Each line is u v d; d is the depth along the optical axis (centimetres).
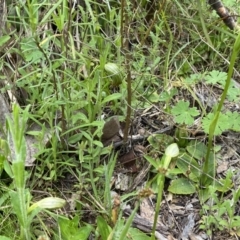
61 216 78
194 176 87
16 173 68
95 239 79
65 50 88
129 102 87
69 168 86
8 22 92
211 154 90
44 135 86
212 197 83
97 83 90
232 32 106
